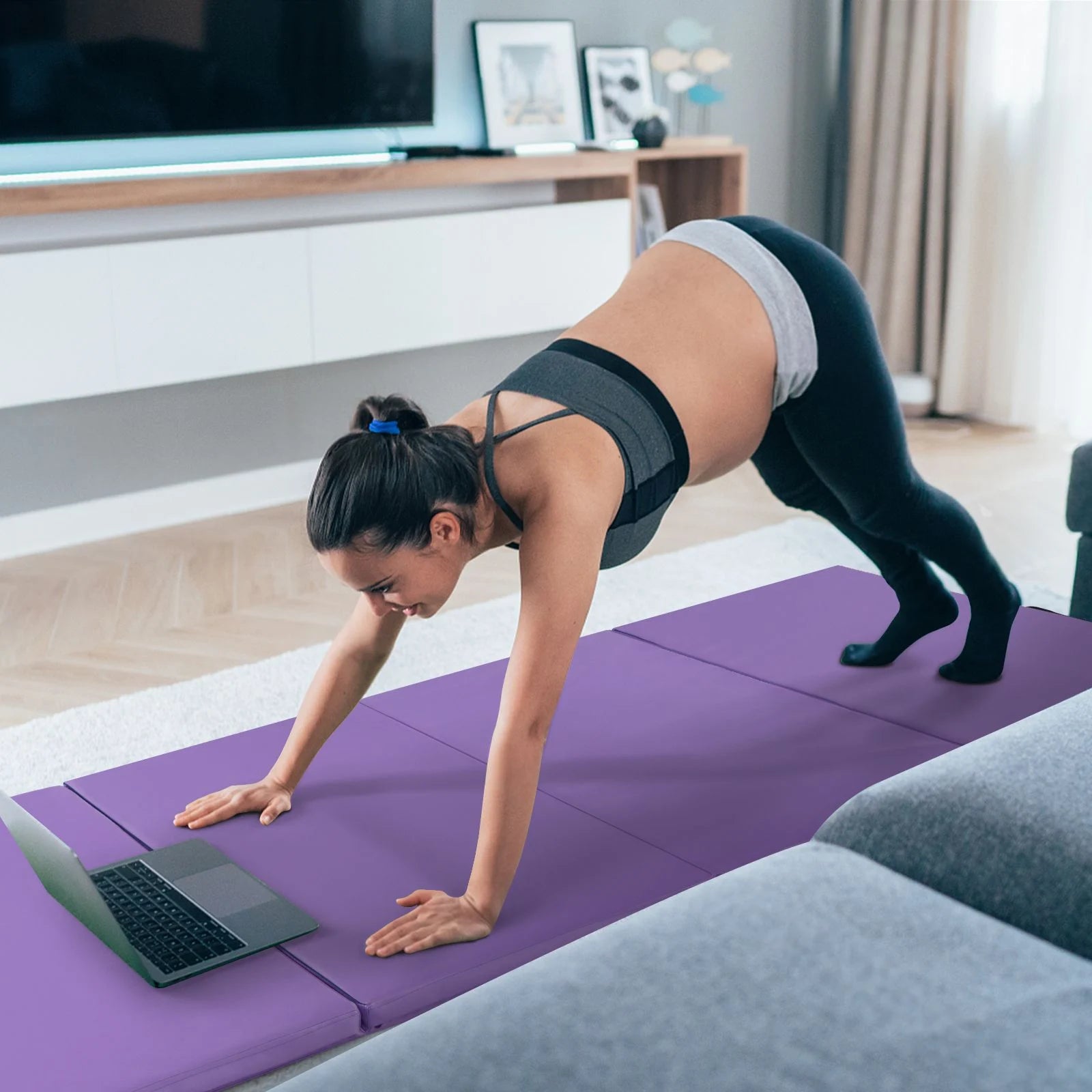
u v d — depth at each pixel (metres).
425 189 4.47
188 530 4.05
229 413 4.21
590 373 1.63
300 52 3.98
